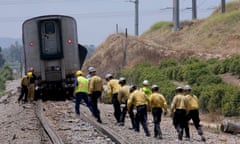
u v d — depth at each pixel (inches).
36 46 4160.9
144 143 2167.8
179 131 2365.9
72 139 2151.8
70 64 4197.8
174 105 2356.1
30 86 4197.8
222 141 2513.5
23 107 3769.7
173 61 7062.0
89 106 2974.9
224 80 5088.6
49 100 4362.7
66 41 4185.5
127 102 2573.8
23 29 4185.5
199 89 4325.8
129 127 2743.6
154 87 2428.6
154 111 2402.8
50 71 4185.5
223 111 3779.5
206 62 6441.9
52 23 4170.8
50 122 2706.7
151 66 7268.7
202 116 3860.7
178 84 5502.0
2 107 4072.3
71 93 4318.4
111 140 2140.7
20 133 2390.5
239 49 7568.9
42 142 2055.9
